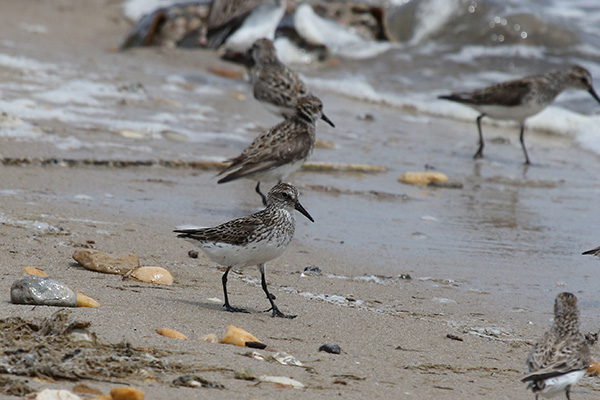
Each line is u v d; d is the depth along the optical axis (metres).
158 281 9.78
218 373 6.87
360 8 28.52
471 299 10.41
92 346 7.13
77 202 12.84
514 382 7.64
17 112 17.08
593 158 20.17
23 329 7.30
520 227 14.09
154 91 20.98
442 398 6.99
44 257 10.17
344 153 18.12
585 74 20.02
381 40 28.70
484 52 27.41
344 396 6.72
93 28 29.25
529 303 10.40
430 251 12.41
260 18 25.31
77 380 6.42
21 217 11.68
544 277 11.53
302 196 14.97
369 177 16.73
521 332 9.31
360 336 8.59
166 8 27.86
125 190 13.91
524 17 28.09
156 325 8.03
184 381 6.55
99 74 21.91
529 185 17.22
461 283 11.04
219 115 19.62
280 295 9.88
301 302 9.64
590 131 22.12
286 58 26.77
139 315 8.27
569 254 12.70
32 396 5.96
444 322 9.44
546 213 15.09
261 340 8.11
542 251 12.79
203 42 27.34
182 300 9.13
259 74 18.38
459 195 16.03
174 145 16.69
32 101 18.09
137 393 6.05
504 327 9.44
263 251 9.01
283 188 9.16
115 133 16.84
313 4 28.23
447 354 8.31
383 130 20.84
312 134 14.20
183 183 14.80
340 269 11.27
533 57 26.98
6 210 11.90
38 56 22.94
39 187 13.34
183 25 27.56
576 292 10.95
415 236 13.13
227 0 25.31
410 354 8.17
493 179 17.52
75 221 11.86
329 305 9.64
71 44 26.34
